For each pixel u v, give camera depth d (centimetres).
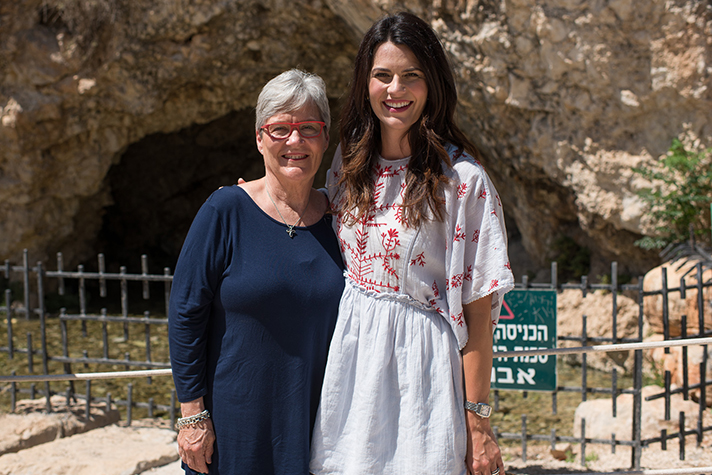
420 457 176
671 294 528
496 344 384
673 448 402
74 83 877
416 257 178
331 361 186
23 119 877
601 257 773
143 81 909
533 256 869
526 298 378
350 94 193
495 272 172
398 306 181
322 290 188
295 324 185
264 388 184
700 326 383
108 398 450
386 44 177
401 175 183
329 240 197
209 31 860
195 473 192
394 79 177
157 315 978
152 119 1009
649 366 615
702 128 607
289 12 837
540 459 414
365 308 184
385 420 179
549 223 825
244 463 185
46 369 445
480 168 176
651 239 650
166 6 816
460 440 180
